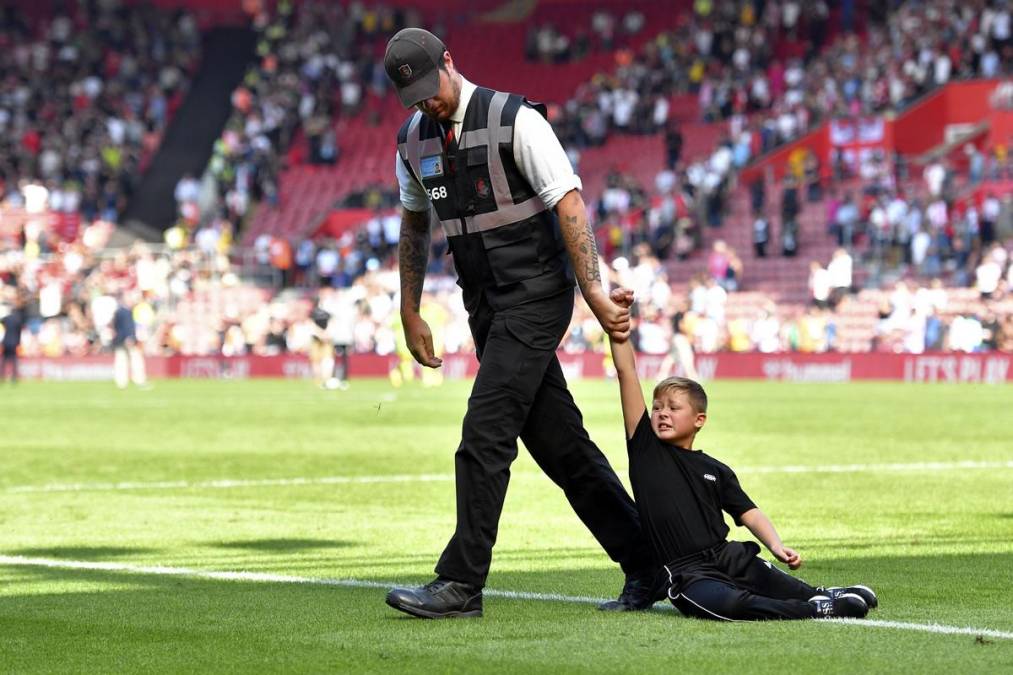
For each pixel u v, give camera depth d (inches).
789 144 4549.7
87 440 1953.7
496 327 668.7
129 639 608.7
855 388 3383.4
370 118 5393.7
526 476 1416.1
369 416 2492.6
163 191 5241.1
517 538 959.6
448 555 660.1
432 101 659.4
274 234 5054.1
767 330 4020.7
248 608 687.1
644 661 546.9
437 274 4490.7
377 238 4672.7
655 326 4045.3
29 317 4783.5
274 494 1273.4
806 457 1604.3
